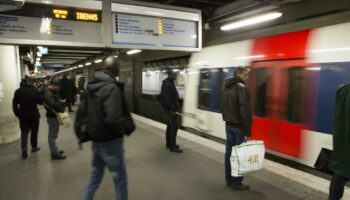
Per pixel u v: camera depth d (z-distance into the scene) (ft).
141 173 15.34
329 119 14.84
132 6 18.89
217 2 30.27
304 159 16.28
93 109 9.60
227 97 12.59
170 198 12.33
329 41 15.21
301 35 17.10
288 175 14.47
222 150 19.61
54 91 18.06
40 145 22.12
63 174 15.46
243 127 12.46
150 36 19.66
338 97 9.88
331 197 10.19
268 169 15.37
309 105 16.01
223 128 23.57
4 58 23.17
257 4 24.43
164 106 19.21
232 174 12.26
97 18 17.98
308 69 16.19
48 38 16.84
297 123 16.84
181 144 21.33
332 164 9.93
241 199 12.07
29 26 16.37
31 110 18.74
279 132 18.13
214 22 32.30
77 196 12.67
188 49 21.20
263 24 31.09
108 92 9.35
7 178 14.85
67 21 17.20
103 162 10.32
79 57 74.90
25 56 54.54
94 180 10.28
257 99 20.03
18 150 20.63
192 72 28.55
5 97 23.32
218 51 24.68
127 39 18.92
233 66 22.56
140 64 51.34
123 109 9.85
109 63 9.89
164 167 16.28
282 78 18.07
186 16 20.88
